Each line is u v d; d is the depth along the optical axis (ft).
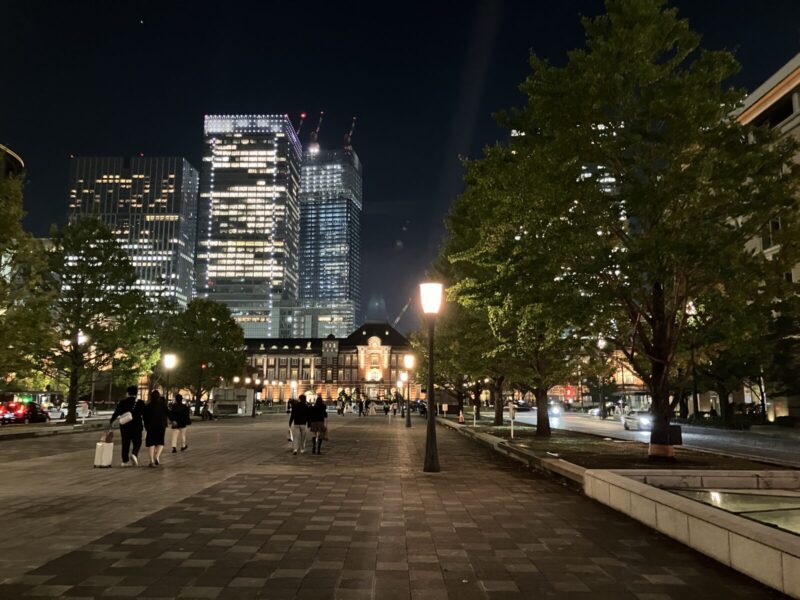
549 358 80.53
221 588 19.57
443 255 103.45
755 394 149.89
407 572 21.52
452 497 37.63
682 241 43.78
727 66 47.37
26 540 25.80
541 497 37.73
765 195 44.98
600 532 27.89
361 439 90.12
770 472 35.37
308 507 33.91
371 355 456.45
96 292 115.24
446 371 116.47
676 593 19.30
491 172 54.08
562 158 48.57
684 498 27.89
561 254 48.47
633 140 46.98
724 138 46.75
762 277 45.37
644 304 51.39
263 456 63.21
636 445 69.56
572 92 48.34
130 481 43.88
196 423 147.13
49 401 190.90
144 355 126.31
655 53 50.65
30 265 85.92
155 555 23.50
